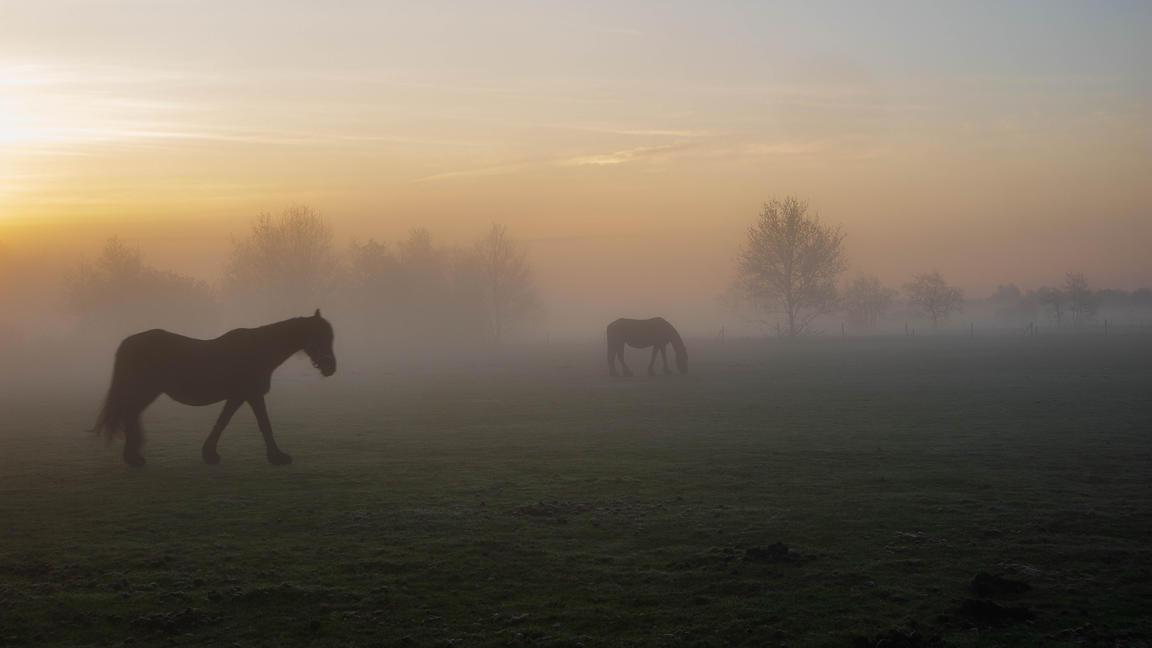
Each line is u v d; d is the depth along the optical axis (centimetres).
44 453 1756
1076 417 2089
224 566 837
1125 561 830
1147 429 1859
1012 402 2475
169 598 729
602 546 908
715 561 841
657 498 1179
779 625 661
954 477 1312
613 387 3447
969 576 788
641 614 688
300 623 670
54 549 910
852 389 3052
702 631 650
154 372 1483
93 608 707
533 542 927
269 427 1551
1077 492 1183
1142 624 657
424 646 620
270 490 1268
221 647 621
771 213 7562
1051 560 838
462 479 1361
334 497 1206
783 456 1567
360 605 714
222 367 1496
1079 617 674
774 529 980
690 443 1781
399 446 1809
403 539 944
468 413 2561
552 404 2791
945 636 635
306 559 861
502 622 671
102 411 1484
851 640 630
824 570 809
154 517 1072
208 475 1420
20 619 682
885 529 974
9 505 1158
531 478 1364
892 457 1532
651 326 4066
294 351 1567
